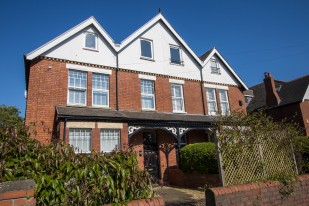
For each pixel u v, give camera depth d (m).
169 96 16.17
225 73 19.59
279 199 6.29
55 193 3.36
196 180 11.28
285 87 26.28
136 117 12.78
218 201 5.28
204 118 16.05
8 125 3.73
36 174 3.46
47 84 12.22
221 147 6.20
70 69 13.19
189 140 15.99
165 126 13.75
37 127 11.30
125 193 4.02
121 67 14.76
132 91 14.73
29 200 2.93
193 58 18.16
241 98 19.83
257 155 6.72
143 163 13.53
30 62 12.21
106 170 3.94
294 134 7.77
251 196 5.79
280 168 7.09
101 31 14.51
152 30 16.86
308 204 6.79
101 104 13.70
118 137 12.45
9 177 3.16
